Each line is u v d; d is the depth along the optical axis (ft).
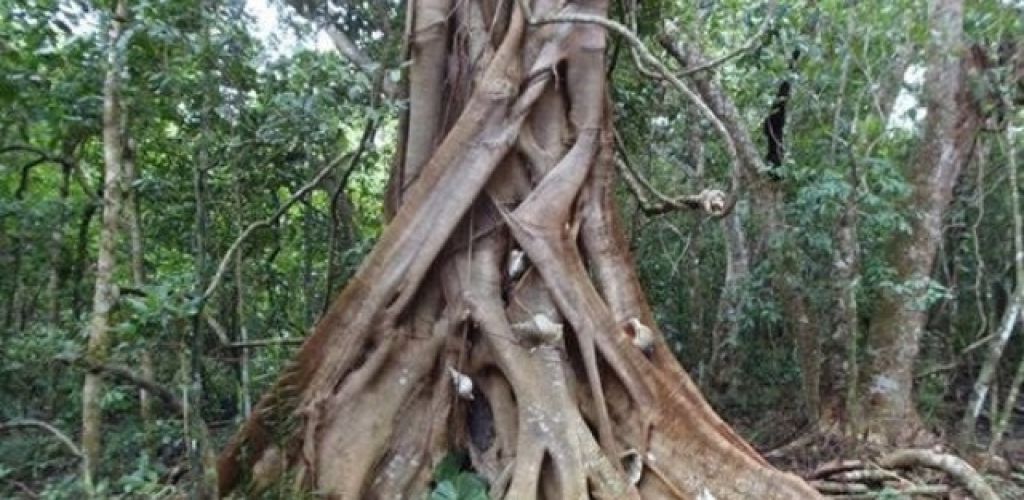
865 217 29.09
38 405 24.50
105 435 21.63
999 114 31.30
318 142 20.93
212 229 25.75
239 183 23.34
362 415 17.02
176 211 25.52
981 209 34.32
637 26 26.14
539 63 19.04
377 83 19.02
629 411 17.63
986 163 37.35
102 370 16.61
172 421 20.21
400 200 20.24
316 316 30.35
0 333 22.72
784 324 37.52
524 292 18.01
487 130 18.44
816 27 27.12
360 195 34.04
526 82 19.04
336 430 16.88
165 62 17.49
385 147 28.43
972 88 30.42
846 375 30.40
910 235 30.58
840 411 30.37
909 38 27.27
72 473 19.61
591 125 19.15
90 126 20.16
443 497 16.14
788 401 37.06
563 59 19.22
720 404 36.45
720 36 32.19
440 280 18.20
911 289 29.14
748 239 38.34
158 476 18.66
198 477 15.51
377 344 17.47
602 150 19.45
